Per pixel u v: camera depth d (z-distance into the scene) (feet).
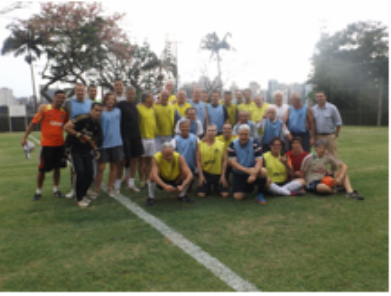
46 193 18.02
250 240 11.16
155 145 20.20
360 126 80.02
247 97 22.79
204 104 22.11
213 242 11.02
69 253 10.28
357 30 96.78
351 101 85.25
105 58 73.20
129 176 19.22
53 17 67.15
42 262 9.71
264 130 20.10
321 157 17.43
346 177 17.21
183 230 12.12
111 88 79.66
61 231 12.10
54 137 16.35
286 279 8.70
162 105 19.95
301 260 9.74
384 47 94.07
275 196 16.94
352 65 84.48
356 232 11.84
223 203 15.80
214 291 8.13
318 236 11.49
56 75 74.13
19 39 66.74
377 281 8.64
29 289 8.30
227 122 20.02
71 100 16.78
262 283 8.50
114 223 12.92
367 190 17.79
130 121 17.84
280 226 12.48
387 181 19.90
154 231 12.03
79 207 15.20
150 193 15.61
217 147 17.28
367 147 36.68
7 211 14.56
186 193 17.88
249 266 9.37
